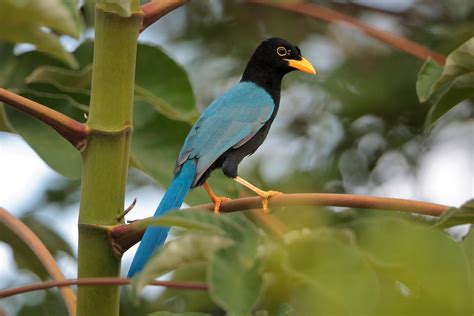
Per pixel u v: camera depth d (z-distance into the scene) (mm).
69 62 9828
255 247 4852
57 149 9250
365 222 5141
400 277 5020
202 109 18484
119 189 7332
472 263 6023
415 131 17859
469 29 17500
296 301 4848
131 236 7105
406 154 17766
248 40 19047
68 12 9055
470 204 6078
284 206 7430
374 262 4961
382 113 17875
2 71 10664
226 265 4738
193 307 9211
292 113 18484
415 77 17719
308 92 18578
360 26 12539
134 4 7402
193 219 5109
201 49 19109
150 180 17438
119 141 7316
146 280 5023
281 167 17500
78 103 9781
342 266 4734
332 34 19312
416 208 6930
